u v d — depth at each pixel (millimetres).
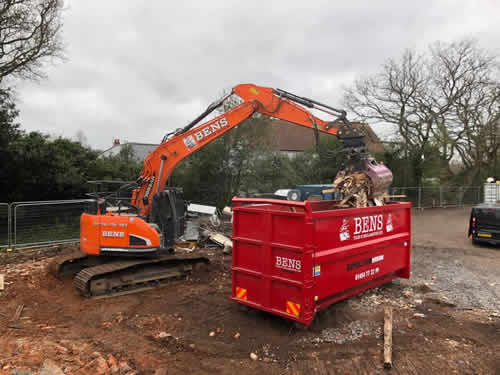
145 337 4633
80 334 4727
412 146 23781
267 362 4016
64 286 6605
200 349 4285
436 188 24375
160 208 7449
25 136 17922
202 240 10188
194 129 7746
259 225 4879
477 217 10773
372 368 3863
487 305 5719
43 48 15258
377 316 5211
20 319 5195
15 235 10180
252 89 7906
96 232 6324
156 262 6668
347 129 7254
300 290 4453
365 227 5543
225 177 17641
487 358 4062
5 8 13938
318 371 3822
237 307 5574
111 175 19609
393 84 23188
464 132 24156
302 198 15461
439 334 4648
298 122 7715
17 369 3693
